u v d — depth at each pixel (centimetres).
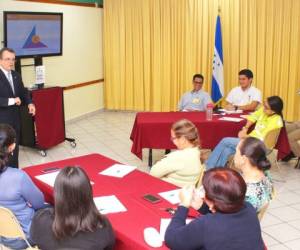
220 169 164
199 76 540
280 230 326
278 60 697
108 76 815
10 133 235
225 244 150
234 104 529
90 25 761
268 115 420
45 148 537
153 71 788
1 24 546
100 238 165
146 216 203
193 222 160
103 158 306
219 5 709
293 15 672
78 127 696
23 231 216
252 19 698
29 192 219
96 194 233
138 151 447
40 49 595
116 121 741
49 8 643
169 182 264
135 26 776
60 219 161
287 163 500
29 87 546
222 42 714
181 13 742
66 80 708
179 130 274
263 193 212
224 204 153
